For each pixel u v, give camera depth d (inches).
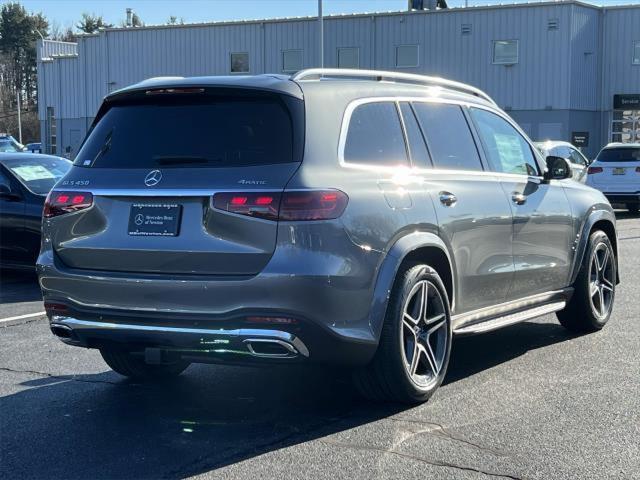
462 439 169.3
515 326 286.5
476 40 1370.6
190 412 192.4
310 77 184.7
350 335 168.4
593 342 258.2
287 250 161.9
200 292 164.7
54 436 176.4
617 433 172.1
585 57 1365.7
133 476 153.1
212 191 166.9
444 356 198.7
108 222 177.6
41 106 1747.0
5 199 382.9
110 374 228.5
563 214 251.9
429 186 195.5
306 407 194.4
